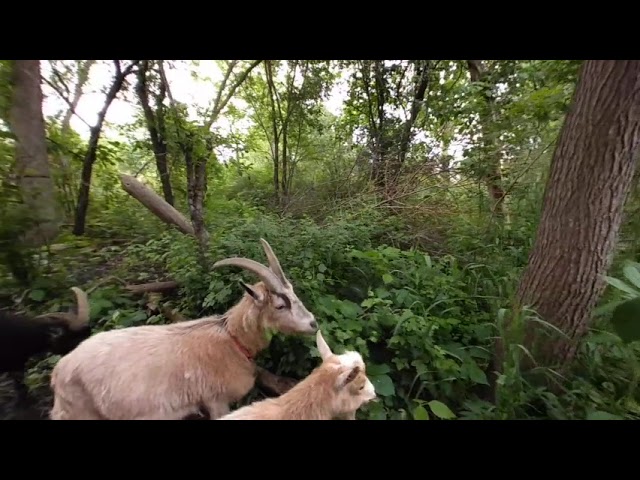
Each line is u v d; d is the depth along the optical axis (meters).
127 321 4.03
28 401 3.40
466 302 4.02
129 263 5.38
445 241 5.63
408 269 4.46
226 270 4.10
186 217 6.51
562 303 3.00
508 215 5.23
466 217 5.74
